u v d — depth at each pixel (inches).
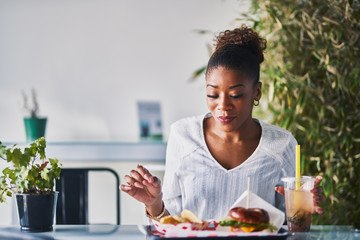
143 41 142.7
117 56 142.4
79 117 141.7
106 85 142.3
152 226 50.0
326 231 52.3
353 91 98.7
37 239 48.7
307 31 98.3
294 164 62.3
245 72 55.1
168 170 63.5
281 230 50.0
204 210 61.1
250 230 47.4
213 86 55.5
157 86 143.4
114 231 52.5
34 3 140.5
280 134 62.4
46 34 141.0
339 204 101.0
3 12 140.3
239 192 60.8
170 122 143.4
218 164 61.1
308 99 100.4
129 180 52.9
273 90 96.3
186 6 142.8
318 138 99.3
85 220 79.0
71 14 141.3
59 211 78.4
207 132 62.8
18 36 140.6
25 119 124.6
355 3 97.0
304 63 102.4
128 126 142.5
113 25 142.0
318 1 99.7
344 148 101.3
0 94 140.1
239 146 61.5
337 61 96.4
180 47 143.3
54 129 141.2
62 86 141.3
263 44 61.4
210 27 142.9
